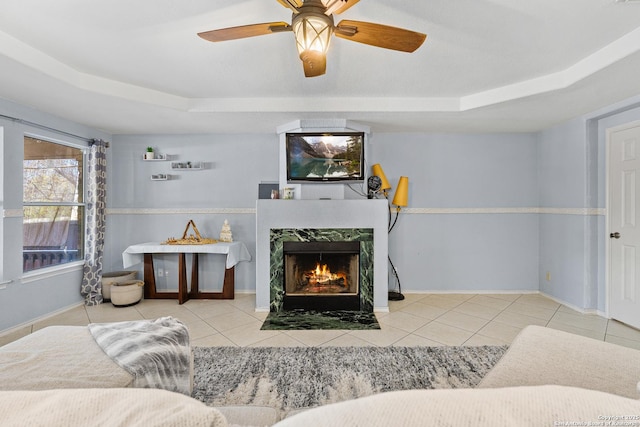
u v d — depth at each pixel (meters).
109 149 4.20
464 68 2.51
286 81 2.79
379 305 3.54
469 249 4.23
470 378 2.12
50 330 1.66
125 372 1.28
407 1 1.69
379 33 1.56
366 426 0.43
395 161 4.25
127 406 0.52
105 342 1.51
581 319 3.27
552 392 0.50
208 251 3.74
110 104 3.00
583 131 3.45
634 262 3.04
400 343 2.68
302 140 3.61
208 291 4.21
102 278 3.89
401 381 2.08
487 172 4.26
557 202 3.87
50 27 1.93
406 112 3.26
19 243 3.05
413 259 4.24
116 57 2.33
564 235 3.76
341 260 3.67
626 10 1.75
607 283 3.31
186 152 4.25
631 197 3.08
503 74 2.63
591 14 1.79
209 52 2.25
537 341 1.15
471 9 1.75
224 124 3.76
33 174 3.31
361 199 3.72
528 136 4.24
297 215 3.55
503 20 1.85
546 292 4.08
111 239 4.22
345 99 3.21
